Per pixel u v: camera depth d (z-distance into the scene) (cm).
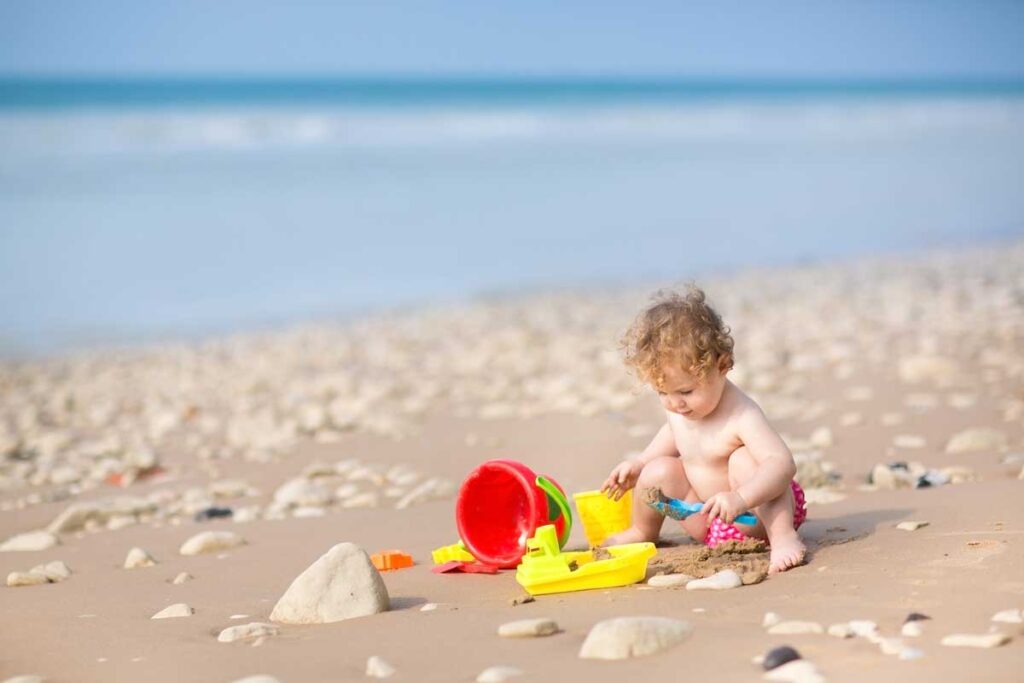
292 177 2491
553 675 276
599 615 330
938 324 1091
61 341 1296
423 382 1012
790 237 1950
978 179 2691
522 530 419
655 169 2853
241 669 304
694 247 1866
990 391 766
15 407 1016
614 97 6212
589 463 647
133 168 2469
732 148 3416
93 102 4459
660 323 394
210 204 2119
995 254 1688
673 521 477
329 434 800
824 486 529
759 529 404
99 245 1753
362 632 333
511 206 2245
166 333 1334
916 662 265
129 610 390
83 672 316
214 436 851
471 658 297
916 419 689
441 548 443
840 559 370
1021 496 436
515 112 4559
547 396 890
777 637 291
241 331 1342
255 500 619
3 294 1480
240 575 438
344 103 4984
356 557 363
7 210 1969
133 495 654
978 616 297
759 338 1054
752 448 391
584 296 1496
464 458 688
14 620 383
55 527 567
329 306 1470
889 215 2191
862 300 1320
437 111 4478
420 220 2064
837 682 255
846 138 3822
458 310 1427
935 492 471
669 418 425
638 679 269
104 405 1011
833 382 840
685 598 340
